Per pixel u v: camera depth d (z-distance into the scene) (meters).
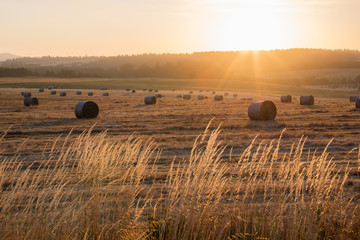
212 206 4.27
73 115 32.00
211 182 4.31
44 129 21.78
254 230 4.28
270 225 4.28
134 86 153.50
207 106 46.12
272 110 26.34
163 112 35.66
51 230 3.77
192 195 4.12
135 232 4.23
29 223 3.75
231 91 135.50
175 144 15.50
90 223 4.03
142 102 56.84
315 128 21.77
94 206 4.11
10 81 158.88
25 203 4.04
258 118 26.03
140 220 5.47
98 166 4.35
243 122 25.23
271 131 20.73
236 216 4.48
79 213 4.07
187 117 30.20
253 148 14.68
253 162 4.76
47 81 165.50
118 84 161.50
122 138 16.70
